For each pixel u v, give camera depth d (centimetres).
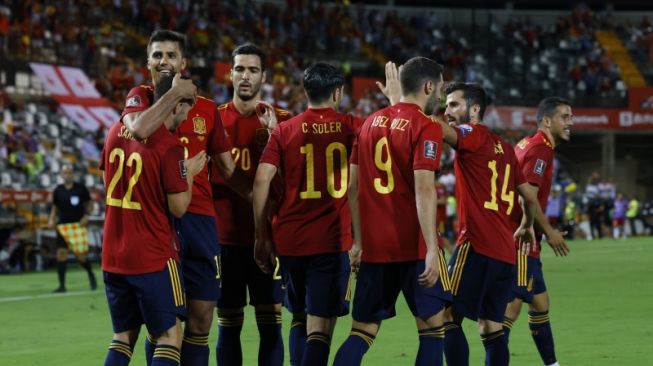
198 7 14800
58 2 12812
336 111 2558
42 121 10731
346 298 2508
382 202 2358
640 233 14275
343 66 15250
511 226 2869
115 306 2250
